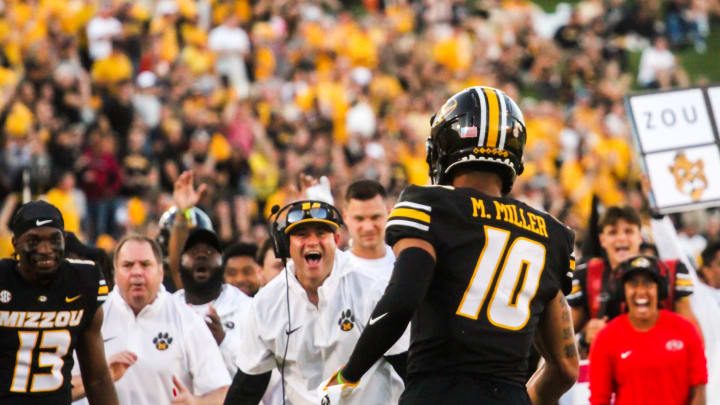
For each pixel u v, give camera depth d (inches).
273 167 1914.4
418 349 433.4
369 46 2615.7
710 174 903.1
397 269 420.8
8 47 2112.5
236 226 1679.4
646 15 3166.8
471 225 431.2
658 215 900.6
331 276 632.4
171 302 714.8
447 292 428.1
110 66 2095.2
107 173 1678.2
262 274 897.5
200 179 1732.3
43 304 563.2
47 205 559.2
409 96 2465.6
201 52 2354.8
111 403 592.1
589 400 786.2
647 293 761.0
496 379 427.8
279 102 2233.0
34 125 1769.2
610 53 2957.7
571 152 2367.1
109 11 2190.0
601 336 776.3
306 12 2726.4
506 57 2812.5
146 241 711.7
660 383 759.1
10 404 557.6
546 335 459.5
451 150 443.8
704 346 851.4
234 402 636.1
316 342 628.1
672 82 2896.2
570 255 454.6
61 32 2086.6
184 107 1993.1
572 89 2783.0
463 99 446.3
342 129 2293.3
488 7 3065.9
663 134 911.7
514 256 435.5
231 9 2566.4
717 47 3196.4
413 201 431.8
